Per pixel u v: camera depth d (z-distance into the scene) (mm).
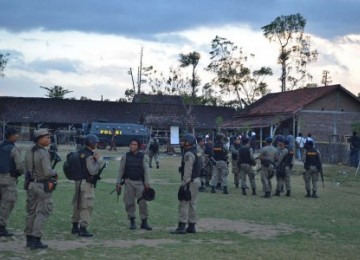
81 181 10164
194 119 62031
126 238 10141
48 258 8234
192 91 77812
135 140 11188
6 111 65438
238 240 10195
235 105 84375
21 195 16484
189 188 10719
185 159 10742
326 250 9352
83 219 10172
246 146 18266
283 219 13008
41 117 65625
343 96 51062
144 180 11133
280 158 17891
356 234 11188
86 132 54562
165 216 13016
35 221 8922
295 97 54625
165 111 71375
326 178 25297
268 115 55031
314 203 16375
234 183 21359
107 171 26406
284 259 8508
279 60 75875
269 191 17594
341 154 34688
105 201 15492
